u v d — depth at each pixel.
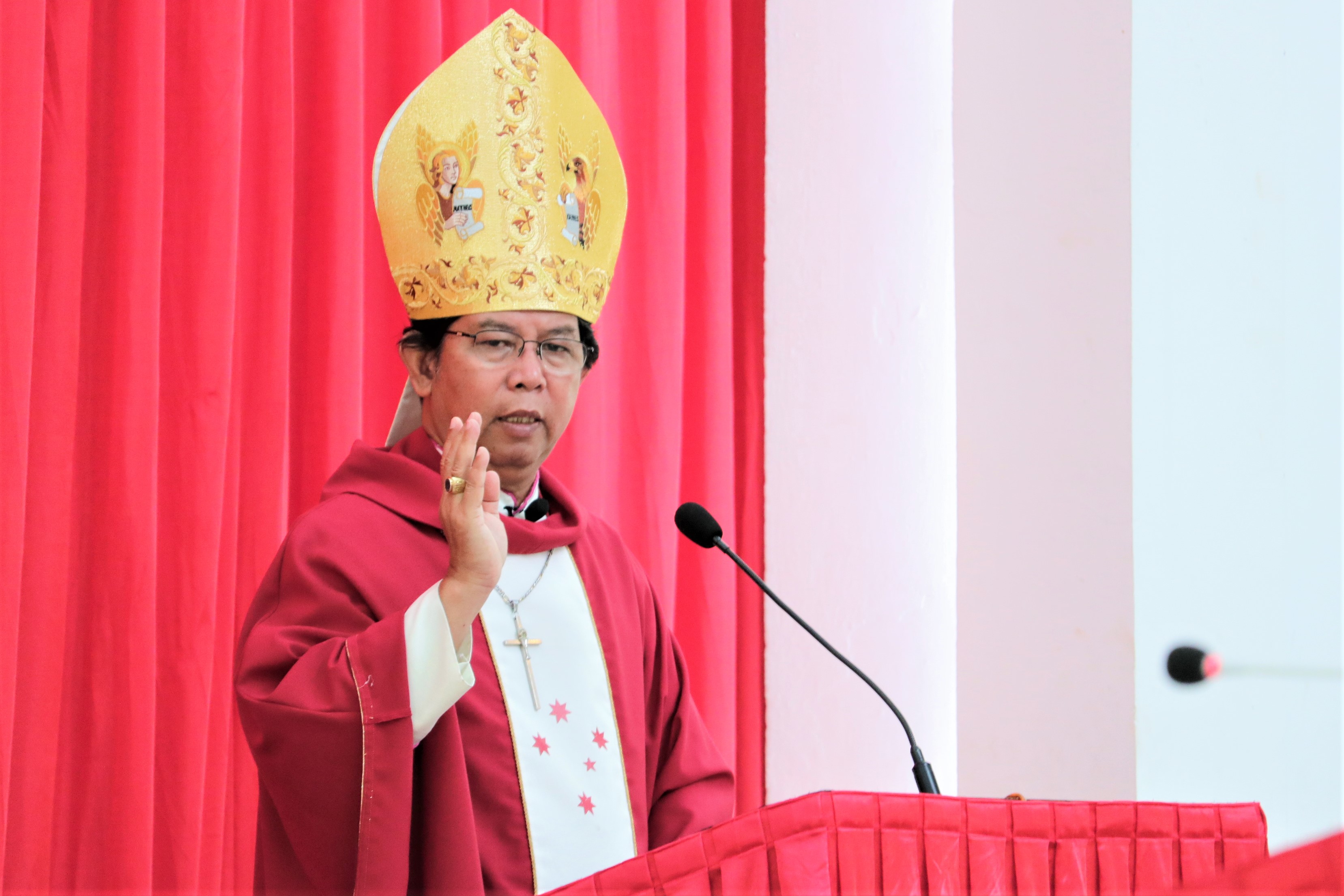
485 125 4.74
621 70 7.74
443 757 3.95
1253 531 6.53
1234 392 6.54
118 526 5.55
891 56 8.10
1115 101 6.39
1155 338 6.32
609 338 7.50
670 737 4.94
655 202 7.67
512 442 4.53
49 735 5.30
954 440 8.05
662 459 7.54
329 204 6.34
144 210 5.68
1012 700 6.55
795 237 8.20
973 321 6.87
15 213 5.28
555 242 4.71
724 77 8.06
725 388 7.93
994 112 6.86
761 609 8.06
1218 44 6.60
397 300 6.71
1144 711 6.14
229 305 5.90
